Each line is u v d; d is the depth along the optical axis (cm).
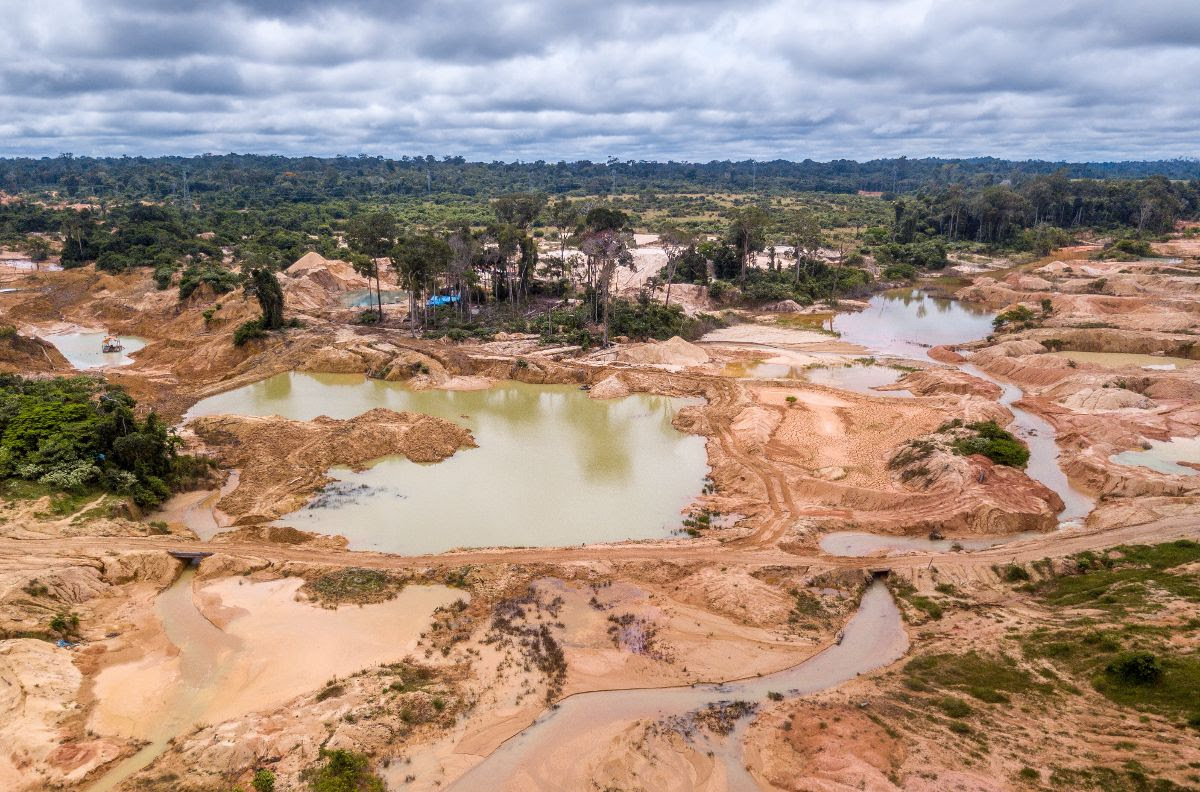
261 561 4612
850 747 3075
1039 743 2992
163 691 3522
